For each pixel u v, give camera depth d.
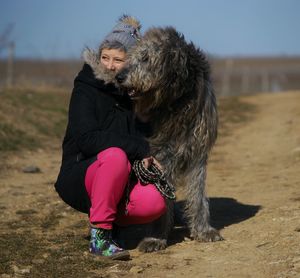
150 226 6.95
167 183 6.48
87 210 6.78
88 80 6.63
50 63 35.00
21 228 7.90
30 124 16.38
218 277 5.82
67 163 6.72
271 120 19.47
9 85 24.80
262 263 6.12
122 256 6.43
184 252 6.68
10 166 12.34
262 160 12.76
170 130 6.72
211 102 6.78
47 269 6.17
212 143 6.88
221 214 8.27
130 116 6.80
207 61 6.78
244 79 48.59
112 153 6.29
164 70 6.36
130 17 6.99
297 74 63.09
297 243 6.60
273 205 8.52
